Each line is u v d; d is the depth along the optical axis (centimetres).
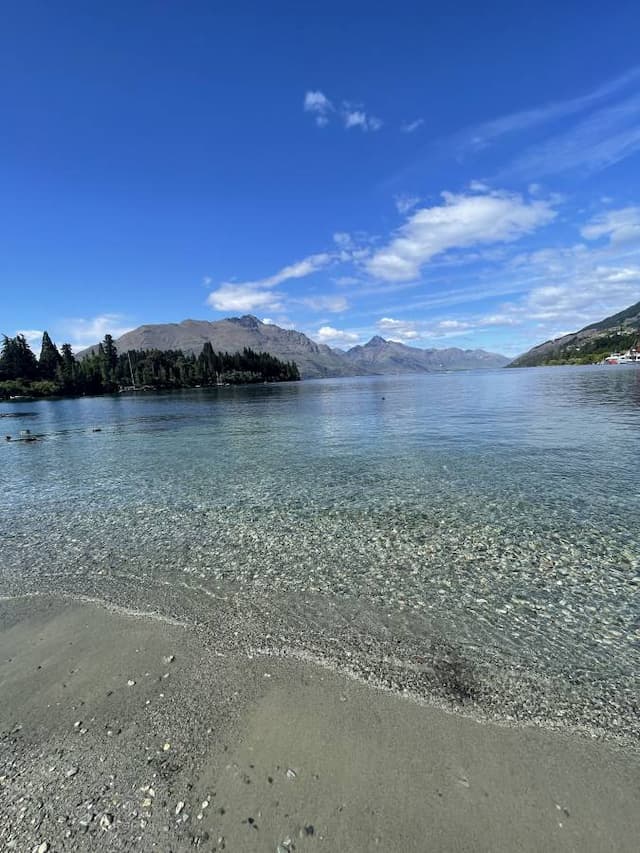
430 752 436
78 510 1362
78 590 827
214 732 468
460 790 392
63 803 393
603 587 770
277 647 623
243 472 1803
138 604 764
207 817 374
